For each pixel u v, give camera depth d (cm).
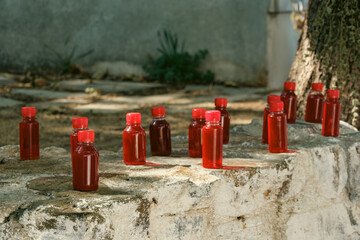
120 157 242
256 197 214
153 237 176
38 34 1088
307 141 265
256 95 845
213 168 207
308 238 237
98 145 471
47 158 244
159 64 1017
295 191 231
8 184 190
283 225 225
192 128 233
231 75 1005
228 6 991
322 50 366
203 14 1012
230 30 996
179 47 1044
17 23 1089
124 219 163
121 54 1062
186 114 658
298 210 232
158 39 1043
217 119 207
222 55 1009
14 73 1035
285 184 224
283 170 221
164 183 184
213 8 1004
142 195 172
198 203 191
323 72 365
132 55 1059
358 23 351
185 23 1028
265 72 971
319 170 243
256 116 644
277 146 237
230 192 203
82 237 152
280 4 941
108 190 178
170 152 242
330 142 259
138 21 1049
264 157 230
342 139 269
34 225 158
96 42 1071
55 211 156
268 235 221
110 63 1069
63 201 166
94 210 157
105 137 516
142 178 193
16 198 172
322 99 299
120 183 187
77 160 179
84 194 174
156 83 984
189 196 188
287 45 944
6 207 164
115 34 1061
